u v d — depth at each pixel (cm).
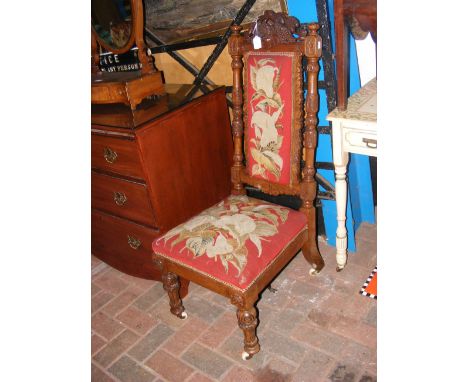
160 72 199
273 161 179
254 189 240
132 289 218
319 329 177
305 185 175
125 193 192
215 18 198
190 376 165
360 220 239
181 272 167
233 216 172
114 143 179
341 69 156
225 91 211
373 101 170
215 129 206
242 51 175
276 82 166
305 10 174
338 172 178
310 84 162
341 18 147
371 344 167
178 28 211
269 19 161
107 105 201
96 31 211
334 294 194
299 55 159
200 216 177
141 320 196
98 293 218
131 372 170
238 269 148
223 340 179
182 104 186
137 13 186
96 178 201
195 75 221
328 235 227
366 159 217
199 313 196
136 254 212
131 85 185
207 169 208
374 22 146
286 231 166
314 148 172
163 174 184
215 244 158
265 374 161
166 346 180
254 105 176
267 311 189
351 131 163
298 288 200
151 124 172
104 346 184
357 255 216
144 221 194
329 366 160
